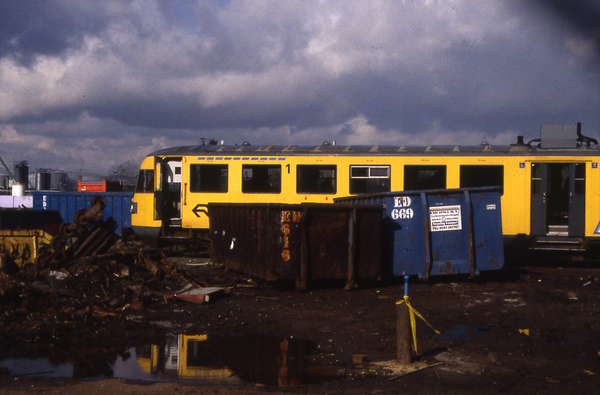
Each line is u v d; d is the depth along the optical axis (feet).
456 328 25.54
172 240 57.00
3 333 23.08
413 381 17.78
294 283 38.73
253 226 38.88
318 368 19.25
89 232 38.01
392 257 38.75
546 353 21.13
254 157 54.70
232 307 30.37
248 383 17.54
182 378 18.04
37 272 32.94
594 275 44.52
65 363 19.76
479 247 38.34
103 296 30.60
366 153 52.80
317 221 35.55
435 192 38.55
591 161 49.21
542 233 49.73
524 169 50.16
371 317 27.91
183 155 56.03
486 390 16.89
